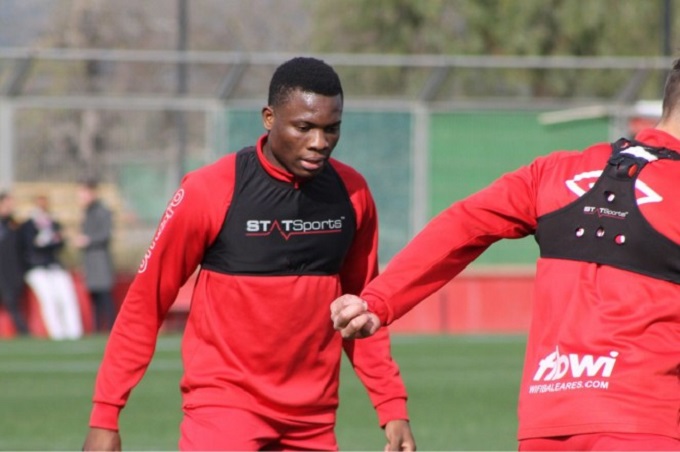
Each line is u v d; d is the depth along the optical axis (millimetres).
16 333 65125
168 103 67125
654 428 13867
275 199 17641
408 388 46781
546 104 70688
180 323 67875
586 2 97250
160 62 69750
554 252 14742
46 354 56750
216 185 17594
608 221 14398
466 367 53219
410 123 69875
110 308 65562
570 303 14453
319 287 17938
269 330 17734
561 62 68062
